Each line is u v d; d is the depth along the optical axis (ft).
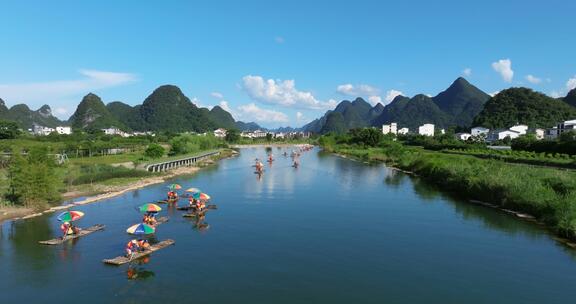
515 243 153.28
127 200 227.81
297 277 120.88
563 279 120.26
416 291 112.16
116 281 116.47
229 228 171.94
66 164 333.83
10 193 209.26
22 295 107.76
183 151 523.70
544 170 249.75
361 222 183.93
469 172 263.29
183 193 253.65
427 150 601.62
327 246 149.18
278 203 225.56
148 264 129.49
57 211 197.06
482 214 200.03
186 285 114.42
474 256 139.44
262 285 114.93
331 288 113.50
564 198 181.27
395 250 145.48
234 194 253.85
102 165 336.70
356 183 305.32
